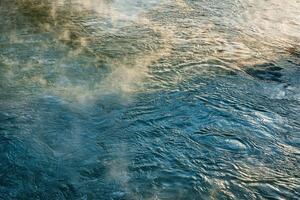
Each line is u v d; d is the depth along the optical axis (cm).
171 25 667
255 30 669
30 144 392
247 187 355
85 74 507
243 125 429
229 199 345
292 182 362
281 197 348
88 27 648
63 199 341
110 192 347
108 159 379
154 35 625
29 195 343
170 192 349
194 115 440
